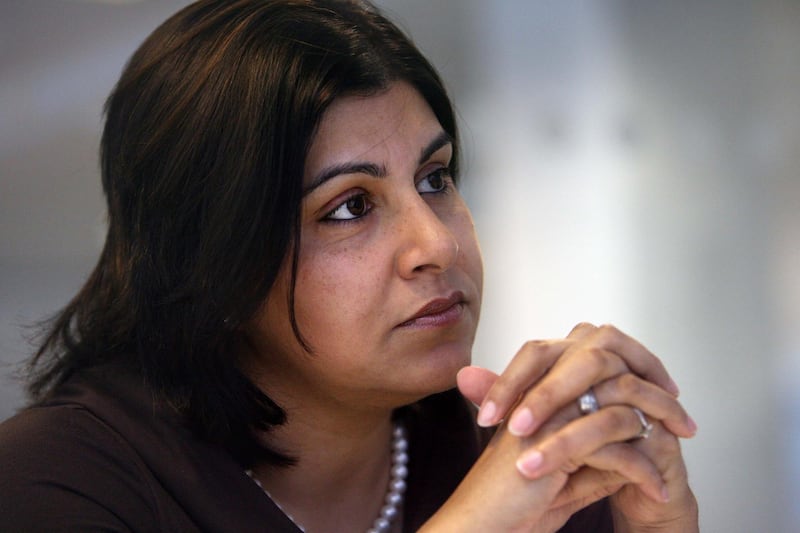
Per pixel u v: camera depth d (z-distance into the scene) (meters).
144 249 1.53
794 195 5.51
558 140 5.99
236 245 1.41
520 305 5.52
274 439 1.55
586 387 1.27
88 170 4.57
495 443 1.34
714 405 4.67
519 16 6.06
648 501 1.43
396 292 1.43
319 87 1.41
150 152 1.51
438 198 1.59
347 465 1.61
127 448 1.42
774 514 3.87
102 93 4.62
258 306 1.43
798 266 5.34
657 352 5.07
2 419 2.98
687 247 5.57
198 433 1.45
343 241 1.44
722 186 5.67
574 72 6.05
